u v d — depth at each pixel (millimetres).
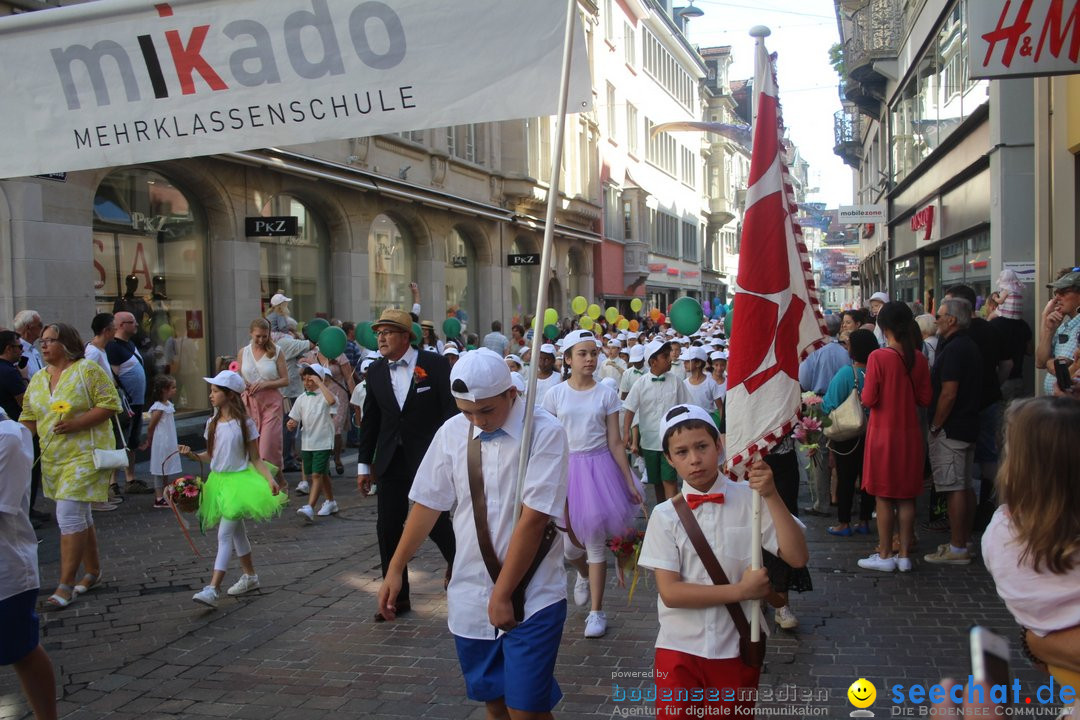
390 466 5934
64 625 5977
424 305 22891
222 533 6316
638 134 44875
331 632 5723
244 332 15867
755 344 3166
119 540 8367
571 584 6789
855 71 25047
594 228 37750
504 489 3334
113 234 13500
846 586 6398
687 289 55656
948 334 6906
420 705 4578
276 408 10531
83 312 12539
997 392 7836
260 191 16266
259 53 3680
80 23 3811
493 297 26938
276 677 5000
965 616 5676
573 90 3418
